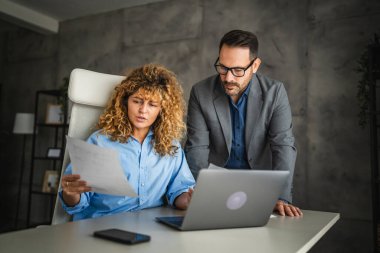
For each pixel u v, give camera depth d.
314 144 2.89
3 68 5.02
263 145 1.73
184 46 3.62
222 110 1.71
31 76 4.76
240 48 1.46
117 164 0.94
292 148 1.64
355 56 2.76
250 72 1.55
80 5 4.07
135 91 1.32
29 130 4.20
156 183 1.37
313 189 2.87
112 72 4.11
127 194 1.01
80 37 4.39
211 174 0.87
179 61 3.63
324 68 2.88
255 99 1.69
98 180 1.00
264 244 0.83
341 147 2.78
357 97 2.52
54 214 1.32
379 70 2.38
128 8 4.05
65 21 4.53
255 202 0.97
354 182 2.72
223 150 1.75
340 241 2.75
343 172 2.76
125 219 1.03
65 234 0.83
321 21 2.92
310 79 2.93
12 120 4.87
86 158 0.96
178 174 1.44
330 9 2.89
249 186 0.94
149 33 3.87
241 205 0.95
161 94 1.35
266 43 3.14
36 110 4.10
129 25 4.02
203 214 0.91
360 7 2.77
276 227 1.02
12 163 4.81
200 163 1.71
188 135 1.78
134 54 3.96
